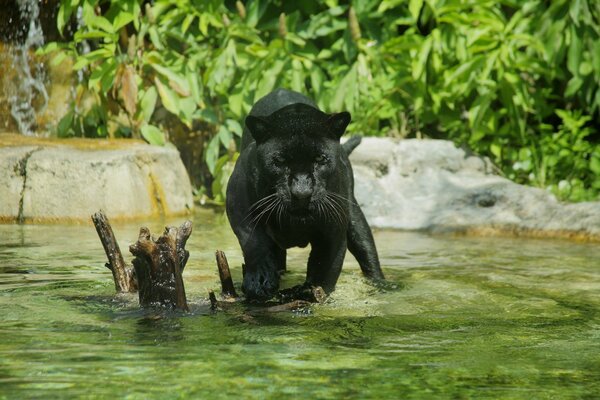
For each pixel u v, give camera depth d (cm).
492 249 1059
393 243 1105
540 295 764
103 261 897
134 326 609
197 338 579
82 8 1502
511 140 1451
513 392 470
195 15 1477
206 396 450
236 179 758
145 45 1566
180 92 1418
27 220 1215
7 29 1600
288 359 527
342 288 789
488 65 1355
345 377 491
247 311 672
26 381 471
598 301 741
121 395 450
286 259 914
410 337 597
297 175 689
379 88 1426
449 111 1455
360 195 1271
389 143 1330
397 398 455
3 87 1580
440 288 794
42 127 1563
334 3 1502
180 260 683
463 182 1291
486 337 601
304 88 1411
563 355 553
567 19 1406
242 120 1438
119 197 1237
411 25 1536
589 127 1523
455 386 479
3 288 745
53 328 598
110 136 1511
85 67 1552
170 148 1363
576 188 1363
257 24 1563
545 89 1470
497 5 1502
